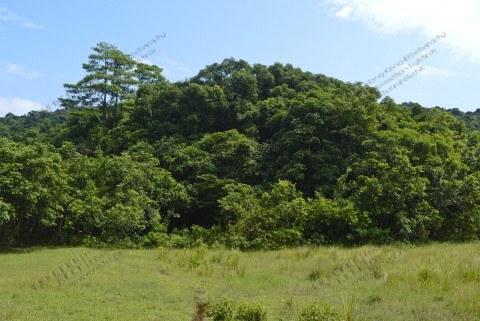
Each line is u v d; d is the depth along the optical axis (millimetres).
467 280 11359
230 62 54031
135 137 40688
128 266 17797
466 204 28000
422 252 17234
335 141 37406
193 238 29547
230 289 13000
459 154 32656
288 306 10344
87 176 32406
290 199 30250
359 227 26047
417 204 27328
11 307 10070
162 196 32906
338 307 9609
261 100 49062
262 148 38125
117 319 9383
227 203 29734
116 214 28047
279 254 21188
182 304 11141
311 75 55281
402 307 9492
